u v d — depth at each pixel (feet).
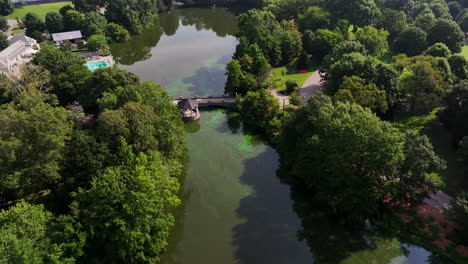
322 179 214.48
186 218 221.66
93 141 196.85
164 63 468.34
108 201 171.32
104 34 546.26
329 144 199.82
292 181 251.19
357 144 191.31
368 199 196.44
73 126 224.53
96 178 175.83
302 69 423.64
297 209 226.17
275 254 196.24
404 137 202.59
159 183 188.44
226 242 204.23
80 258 169.78
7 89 290.76
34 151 185.37
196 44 538.88
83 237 162.40
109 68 296.51
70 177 190.39
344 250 196.44
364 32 422.82
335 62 327.47
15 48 446.19
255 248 200.03
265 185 248.52
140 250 181.57
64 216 164.66
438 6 493.36
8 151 175.42
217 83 403.95
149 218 179.93
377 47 409.90
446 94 280.72
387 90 289.12
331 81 312.29
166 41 560.20
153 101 246.47
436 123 293.64
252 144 294.66
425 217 205.77
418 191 207.41
